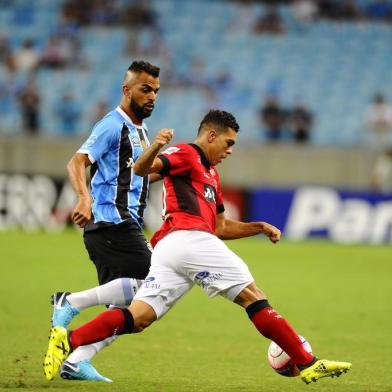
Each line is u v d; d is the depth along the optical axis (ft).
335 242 255.91
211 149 77.87
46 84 325.62
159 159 75.72
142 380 82.79
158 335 115.44
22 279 167.53
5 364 89.30
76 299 79.51
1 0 350.02
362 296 160.97
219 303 148.87
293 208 256.11
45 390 74.18
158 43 342.44
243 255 223.51
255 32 351.25
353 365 96.17
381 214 254.88
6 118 313.53
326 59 343.87
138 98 82.79
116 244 82.02
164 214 77.66
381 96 310.86
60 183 253.65
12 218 252.83
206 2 356.38
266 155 272.10
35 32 341.41
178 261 75.25
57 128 311.47
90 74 331.57
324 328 126.11
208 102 324.60
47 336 110.42
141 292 75.97
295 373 77.92
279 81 334.65
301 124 296.30
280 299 155.12
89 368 79.41
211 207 77.36
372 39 351.05
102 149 81.20
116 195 82.53
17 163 267.80
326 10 356.38
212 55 341.62
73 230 255.29
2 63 329.93
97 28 345.92
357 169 272.72
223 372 89.81
